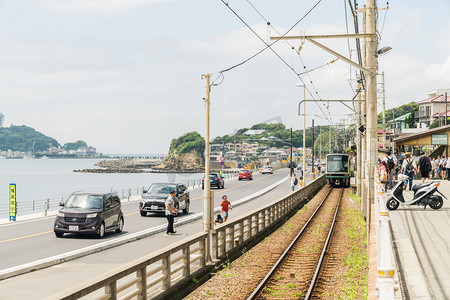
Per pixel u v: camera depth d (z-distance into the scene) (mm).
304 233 23672
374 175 18703
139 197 48250
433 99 91875
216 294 12031
